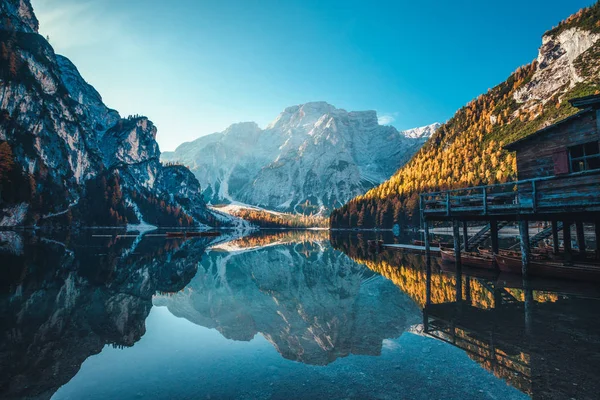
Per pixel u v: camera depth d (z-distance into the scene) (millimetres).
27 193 109625
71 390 6699
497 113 181750
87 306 14547
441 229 109938
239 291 19891
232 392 6555
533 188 18234
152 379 7250
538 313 12242
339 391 6508
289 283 22828
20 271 23078
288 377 7234
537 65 188250
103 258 34906
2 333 10469
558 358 7965
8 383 7004
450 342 9305
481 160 148625
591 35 160250
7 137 142875
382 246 48875
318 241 83812
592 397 6078
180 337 10531
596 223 20797
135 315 13453
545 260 21609
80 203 167375
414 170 171375
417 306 14117
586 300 14289
